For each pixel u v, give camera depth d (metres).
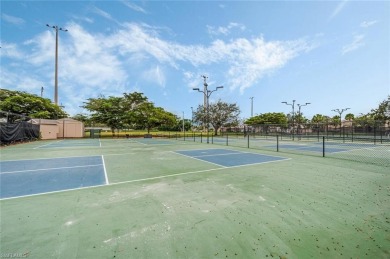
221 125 42.16
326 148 15.44
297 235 3.01
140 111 36.19
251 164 8.77
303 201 4.34
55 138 28.56
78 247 2.71
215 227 3.25
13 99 29.78
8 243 2.79
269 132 36.22
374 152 12.77
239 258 2.50
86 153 12.81
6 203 4.29
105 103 33.94
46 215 3.69
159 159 10.28
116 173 7.11
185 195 4.77
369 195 4.70
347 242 2.83
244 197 4.60
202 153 12.73
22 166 8.45
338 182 5.81
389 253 2.60
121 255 2.55
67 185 5.65
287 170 7.49
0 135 16.64
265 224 3.35
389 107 34.97
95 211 3.87
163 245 2.77
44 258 2.48
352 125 25.23
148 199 4.51
